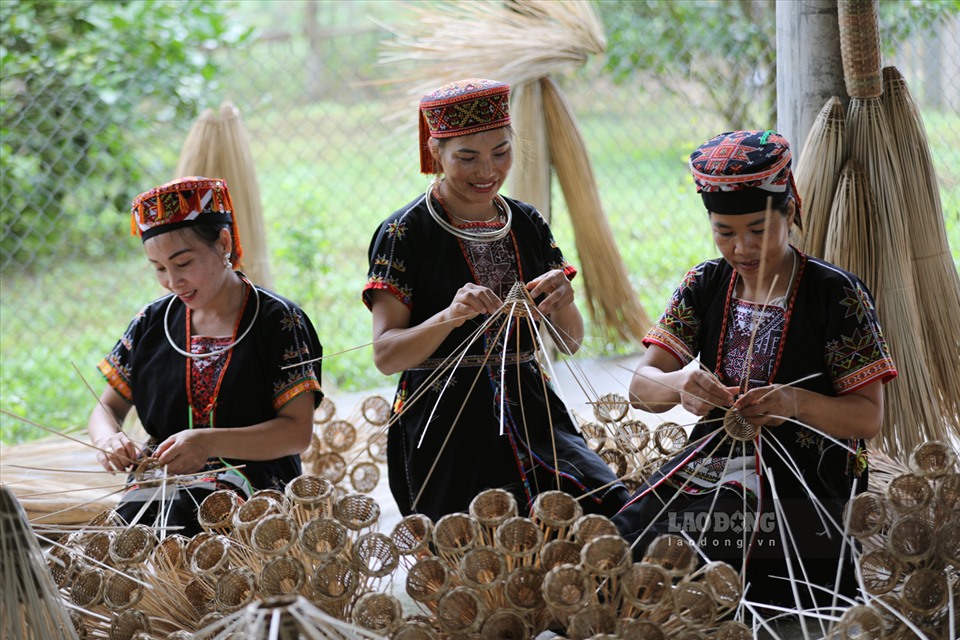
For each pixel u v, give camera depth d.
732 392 2.84
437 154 3.16
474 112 3.06
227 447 3.08
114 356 3.39
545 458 3.15
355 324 6.37
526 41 5.19
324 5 14.12
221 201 3.18
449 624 2.44
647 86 8.21
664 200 7.54
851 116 3.85
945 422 3.99
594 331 5.59
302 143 9.59
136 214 3.10
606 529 2.50
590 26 5.29
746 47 6.77
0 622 2.30
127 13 7.09
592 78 8.14
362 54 11.56
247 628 2.01
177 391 3.22
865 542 2.63
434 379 3.20
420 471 3.21
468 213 3.26
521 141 5.23
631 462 3.61
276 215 7.75
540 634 2.80
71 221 7.18
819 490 2.88
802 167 3.93
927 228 3.89
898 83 3.87
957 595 2.57
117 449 3.09
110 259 7.27
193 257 3.11
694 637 2.38
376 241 3.27
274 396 3.23
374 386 5.76
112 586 2.54
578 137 5.40
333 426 4.16
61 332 6.48
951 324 3.94
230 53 7.91
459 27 5.33
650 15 7.17
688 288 3.10
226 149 4.96
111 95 6.86
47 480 4.02
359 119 9.40
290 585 2.46
